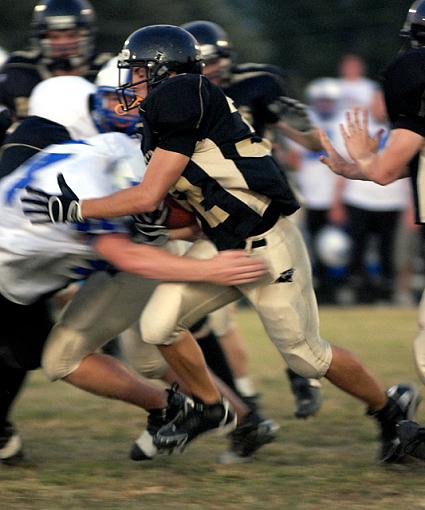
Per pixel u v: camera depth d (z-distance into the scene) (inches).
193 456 681.6
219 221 605.9
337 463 655.8
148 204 582.9
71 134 647.1
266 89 801.6
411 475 623.8
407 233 1435.8
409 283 1469.0
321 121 1392.7
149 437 653.3
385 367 988.6
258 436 663.8
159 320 611.5
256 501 573.0
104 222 595.2
